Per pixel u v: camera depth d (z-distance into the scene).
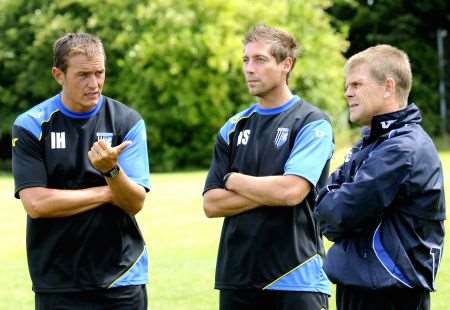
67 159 11.72
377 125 10.21
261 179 11.60
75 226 11.58
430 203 9.92
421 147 9.95
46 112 11.84
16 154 11.77
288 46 12.01
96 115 11.88
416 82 71.62
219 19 54.19
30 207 11.52
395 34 73.12
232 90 55.03
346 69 10.49
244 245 11.72
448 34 74.75
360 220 9.94
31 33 59.50
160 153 55.34
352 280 10.01
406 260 9.80
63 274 11.65
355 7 73.62
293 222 11.65
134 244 11.89
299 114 11.97
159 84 53.72
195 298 18.84
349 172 10.38
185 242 25.12
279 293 11.60
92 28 56.94
